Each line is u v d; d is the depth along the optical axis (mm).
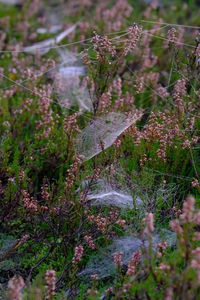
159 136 1498
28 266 1377
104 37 1548
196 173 1464
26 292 1244
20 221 1438
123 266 1328
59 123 1693
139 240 1343
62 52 1988
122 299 1240
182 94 1555
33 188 1549
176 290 1172
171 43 1646
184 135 1499
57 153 1573
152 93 1734
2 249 1408
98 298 1256
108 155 1499
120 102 1621
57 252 1392
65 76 1806
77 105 1745
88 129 1565
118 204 1422
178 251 1221
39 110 1687
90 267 1351
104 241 1390
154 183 1489
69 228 1405
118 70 1781
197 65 1579
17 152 1497
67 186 1427
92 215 1381
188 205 1165
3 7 2838
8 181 1449
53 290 1237
